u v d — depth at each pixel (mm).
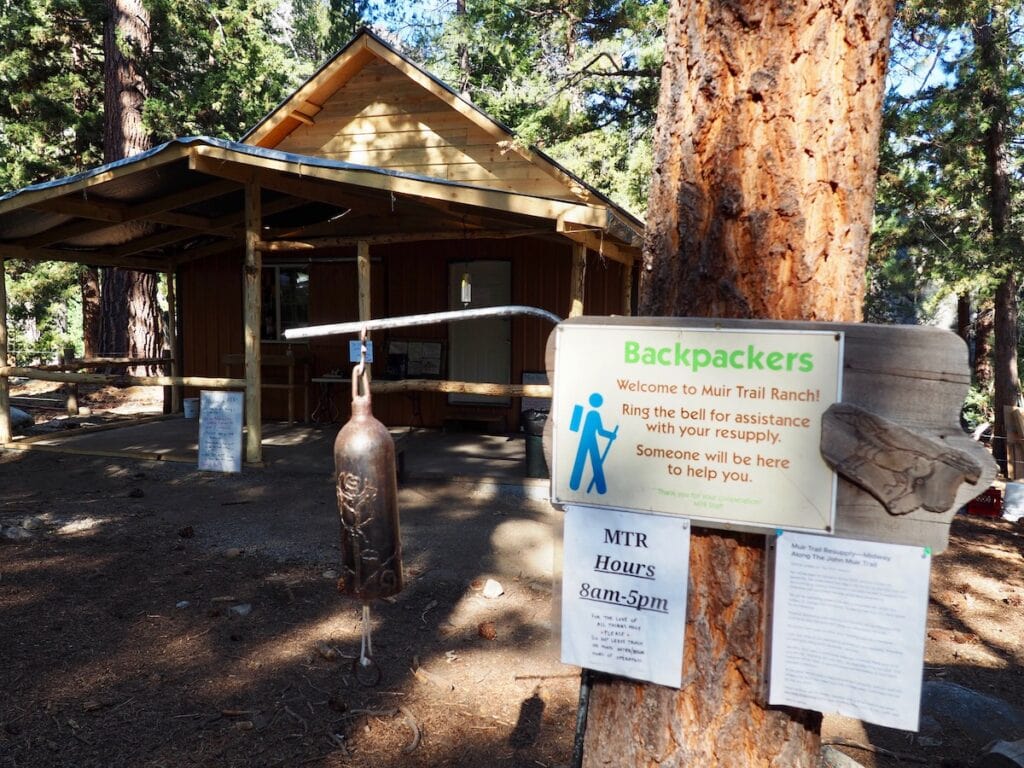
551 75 16734
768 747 1742
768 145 1767
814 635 1620
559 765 3117
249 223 7812
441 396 10688
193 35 19172
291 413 10922
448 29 16000
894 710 1567
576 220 6379
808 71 1747
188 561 5422
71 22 19344
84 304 23031
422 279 10750
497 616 4609
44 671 3750
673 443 1698
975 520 7582
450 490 7359
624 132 17250
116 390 17094
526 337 10375
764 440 1626
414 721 3406
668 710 1829
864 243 1815
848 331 1560
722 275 1814
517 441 9781
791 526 1616
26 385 17688
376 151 11383
